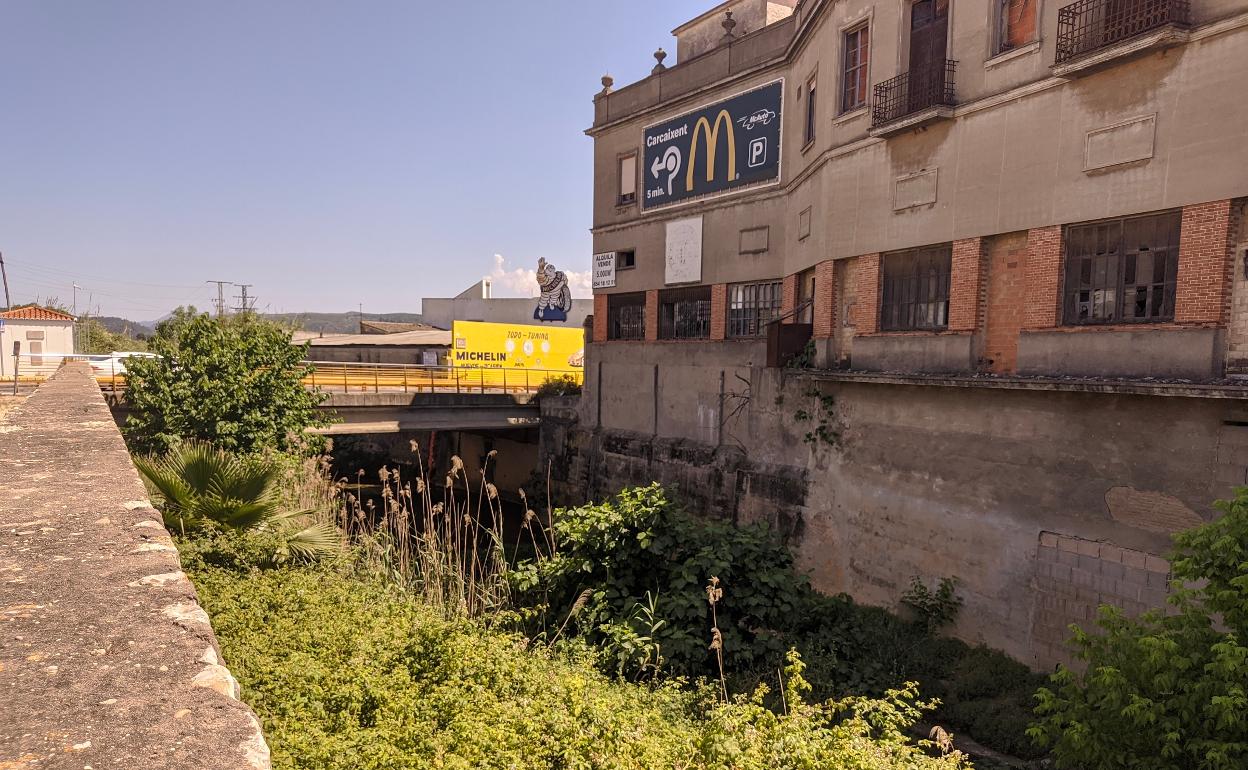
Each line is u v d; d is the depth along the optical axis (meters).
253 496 8.24
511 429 26.34
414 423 22.05
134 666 2.27
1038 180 9.70
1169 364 8.30
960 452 10.82
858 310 12.87
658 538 8.96
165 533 3.72
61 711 1.97
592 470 21.72
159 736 1.90
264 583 6.75
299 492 11.27
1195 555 5.78
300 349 15.10
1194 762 5.27
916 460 11.57
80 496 4.44
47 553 3.33
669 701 6.44
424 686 5.04
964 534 10.73
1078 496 9.23
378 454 34.88
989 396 10.38
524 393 24.75
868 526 12.53
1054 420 9.52
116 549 3.41
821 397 13.72
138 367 13.62
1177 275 8.30
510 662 5.64
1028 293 9.90
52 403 10.04
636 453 19.86
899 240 11.81
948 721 8.63
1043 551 9.61
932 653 10.17
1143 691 5.52
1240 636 5.26
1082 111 9.16
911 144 11.57
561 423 23.33
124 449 6.30
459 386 26.95
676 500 9.70
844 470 13.17
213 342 14.25
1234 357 7.89
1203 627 5.46
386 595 7.60
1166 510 8.31
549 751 4.20
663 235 19.61
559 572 8.95
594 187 22.27
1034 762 7.41
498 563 10.05
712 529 9.50
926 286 11.56
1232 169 7.74
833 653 9.00
